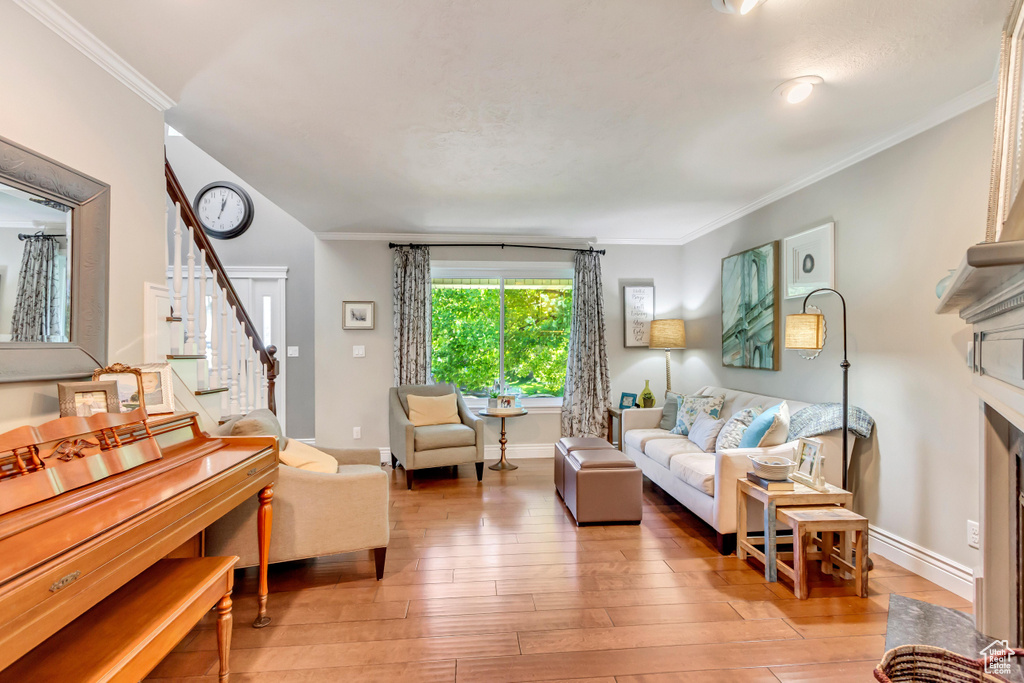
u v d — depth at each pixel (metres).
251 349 3.69
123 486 1.45
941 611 2.19
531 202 4.02
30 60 1.60
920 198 2.56
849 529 2.31
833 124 2.59
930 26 1.77
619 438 4.97
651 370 5.48
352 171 3.27
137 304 2.08
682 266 5.51
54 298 1.67
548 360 5.58
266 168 3.21
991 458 1.68
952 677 1.15
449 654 1.91
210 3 1.62
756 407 3.68
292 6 1.64
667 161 3.12
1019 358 1.08
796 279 3.54
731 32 1.80
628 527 3.29
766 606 2.25
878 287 2.83
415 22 1.74
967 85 2.20
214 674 1.78
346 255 5.11
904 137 2.64
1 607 0.89
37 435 1.31
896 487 2.71
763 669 1.81
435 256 5.21
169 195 2.50
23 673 1.15
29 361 1.56
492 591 2.41
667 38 1.84
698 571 2.62
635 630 2.06
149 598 1.47
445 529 3.26
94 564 1.10
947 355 2.42
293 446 2.86
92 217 1.81
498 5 1.65
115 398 1.73
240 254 5.56
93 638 1.28
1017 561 1.62
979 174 2.27
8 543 1.07
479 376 5.52
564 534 3.16
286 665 1.84
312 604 2.29
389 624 2.12
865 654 1.89
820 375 3.30
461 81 2.14
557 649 1.94
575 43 1.87
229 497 1.73
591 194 3.82
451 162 3.12
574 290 5.29
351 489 2.46
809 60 1.99
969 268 0.96
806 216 3.46
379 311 5.14
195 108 2.37
